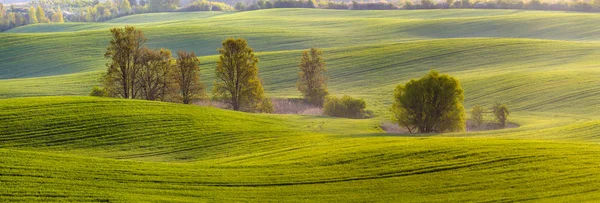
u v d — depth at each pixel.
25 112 79.62
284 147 69.75
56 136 71.81
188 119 82.12
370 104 130.12
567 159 54.47
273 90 147.50
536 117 114.62
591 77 139.12
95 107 84.25
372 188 47.47
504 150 58.06
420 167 52.88
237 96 116.06
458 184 47.81
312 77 134.75
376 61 174.25
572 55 173.00
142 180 48.03
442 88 87.38
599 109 117.94
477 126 106.69
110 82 110.00
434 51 181.38
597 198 43.41
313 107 129.50
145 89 111.69
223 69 115.62
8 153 51.94
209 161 59.72
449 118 88.38
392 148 59.94
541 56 173.38
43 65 187.25
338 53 185.25
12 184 43.62
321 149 62.81
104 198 42.09
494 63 168.50
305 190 47.09
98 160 53.19
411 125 90.88
